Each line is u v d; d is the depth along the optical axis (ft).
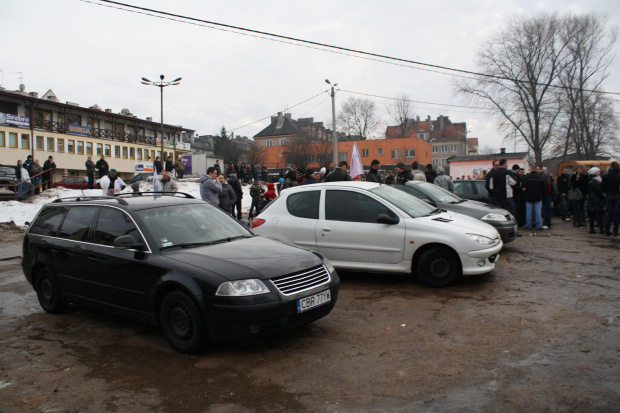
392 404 10.78
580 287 20.51
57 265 18.38
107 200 18.06
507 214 30.35
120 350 14.87
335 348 14.44
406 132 250.98
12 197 65.67
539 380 11.68
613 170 35.78
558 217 54.80
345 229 22.29
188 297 13.94
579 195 42.73
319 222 22.97
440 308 18.13
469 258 20.56
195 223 17.47
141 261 15.30
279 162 224.33
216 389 11.91
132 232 16.22
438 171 43.93
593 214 37.86
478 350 13.83
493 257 21.45
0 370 13.46
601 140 134.62
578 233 38.32
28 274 19.89
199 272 13.97
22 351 14.96
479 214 29.32
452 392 11.25
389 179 41.78
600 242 32.89
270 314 13.50
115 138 171.83
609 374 11.85
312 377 12.41
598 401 10.48
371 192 22.82
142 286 15.19
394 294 20.44
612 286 20.49
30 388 12.25
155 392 11.84
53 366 13.69
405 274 23.39
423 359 13.34
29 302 21.33
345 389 11.65
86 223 17.98
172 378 12.64
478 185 41.93
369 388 11.65
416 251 21.43
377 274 24.54
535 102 134.72
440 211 24.45
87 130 159.53
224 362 13.62
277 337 15.57
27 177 70.95
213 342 14.62
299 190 24.45
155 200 18.25
